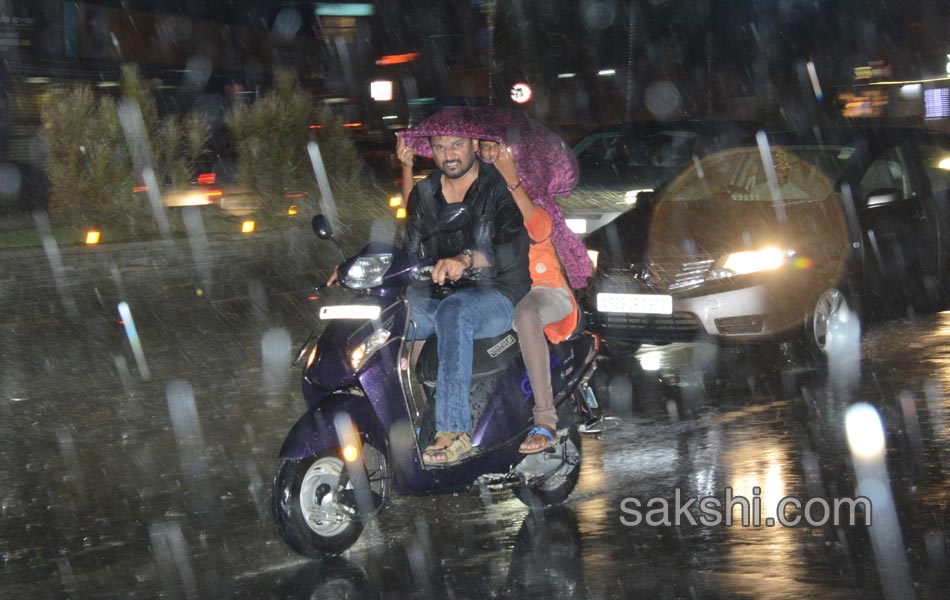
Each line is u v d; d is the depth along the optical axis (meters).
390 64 60.25
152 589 11.95
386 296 12.71
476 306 12.89
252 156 47.75
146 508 14.61
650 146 29.52
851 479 15.20
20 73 46.44
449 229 12.57
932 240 24.70
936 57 72.44
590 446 17.11
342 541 12.73
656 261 21.41
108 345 24.98
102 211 43.16
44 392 20.91
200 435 17.95
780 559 12.36
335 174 50.28
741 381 20.94
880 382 20.56
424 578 12.07
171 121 46.44
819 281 21.64
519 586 11.76
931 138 25.47
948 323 25.69
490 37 60.56
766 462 16.03
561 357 13.91
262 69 57.00
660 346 24.20
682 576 11.91
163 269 35.75
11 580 12.30
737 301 20.92
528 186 13.29
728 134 29.50
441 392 12.79
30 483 15.73
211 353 24.08
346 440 12.42
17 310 29.16
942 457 16.08
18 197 46.19
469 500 14.74
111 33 49.88
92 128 43.66
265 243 41.44
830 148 24.19
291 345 24.83
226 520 14.10
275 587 11.95
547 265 13.62
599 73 67.69
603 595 11.45
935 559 12.25
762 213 22.30
